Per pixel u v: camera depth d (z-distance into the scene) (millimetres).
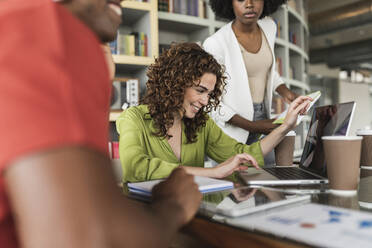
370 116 11305
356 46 8078
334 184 734
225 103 1725
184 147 1255
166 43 3156
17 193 241
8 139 239
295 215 478
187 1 2932
